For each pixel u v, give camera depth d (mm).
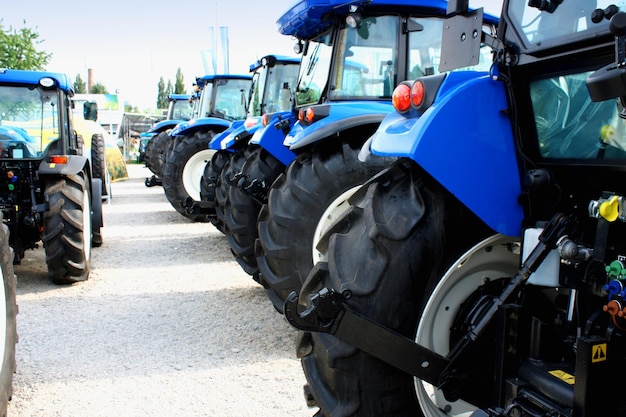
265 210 3910
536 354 1812
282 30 4625
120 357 3639
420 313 1939
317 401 2004
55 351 3730
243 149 5801
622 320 1589
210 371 3426
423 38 4230
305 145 3627
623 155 1726
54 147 5371
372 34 4176
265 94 7082
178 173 8602
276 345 3846
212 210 7453
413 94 1889
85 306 4684
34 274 5707
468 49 1945
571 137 1831
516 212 1875
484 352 1908
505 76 1850
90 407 2988
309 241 3693
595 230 1743
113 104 28875
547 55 1764
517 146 1865
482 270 2049
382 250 1903
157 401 3049
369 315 1896
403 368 1863
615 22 1392
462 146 1811
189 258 6457
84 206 5297
